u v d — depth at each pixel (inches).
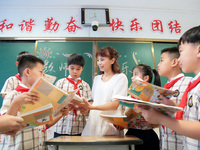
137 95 28.6
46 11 91.1
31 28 88.0
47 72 82.0
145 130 45.3
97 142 28.1
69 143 28.0
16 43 86.0
